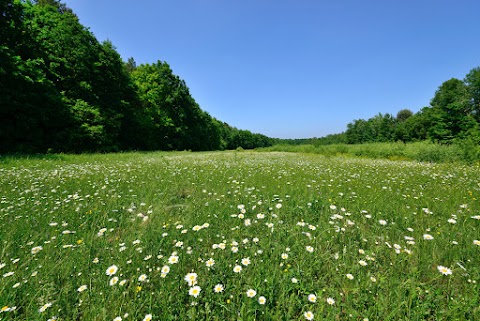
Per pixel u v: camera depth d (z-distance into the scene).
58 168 9.42
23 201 4.66
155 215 4.17
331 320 1.82
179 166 10.53
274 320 1.85
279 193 5.45
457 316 1.89
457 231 3.29
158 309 2.06
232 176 7.91
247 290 2.13
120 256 2.78
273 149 47.94
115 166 10.45
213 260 2.51
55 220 3.89
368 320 1.83
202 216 4.08
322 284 2.33
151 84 41.47
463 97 39.16
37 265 2.59
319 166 11.42
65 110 20.03
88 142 21.86
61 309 2.04
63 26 23.70
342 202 4.79
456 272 2.47
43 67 20.72
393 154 23.36
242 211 3.85
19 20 18.33
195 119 52.16
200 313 2.02
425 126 54.19
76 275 2.47
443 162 15.42
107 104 28.00
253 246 2.90
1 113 16.16
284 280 2.26
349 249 2.93
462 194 5.44
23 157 13.14
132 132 32.41
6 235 3.20
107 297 2.14
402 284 2.12
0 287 2.15
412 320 1.81
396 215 4.08
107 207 4.54
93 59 26.47
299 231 3.29
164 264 2.70
